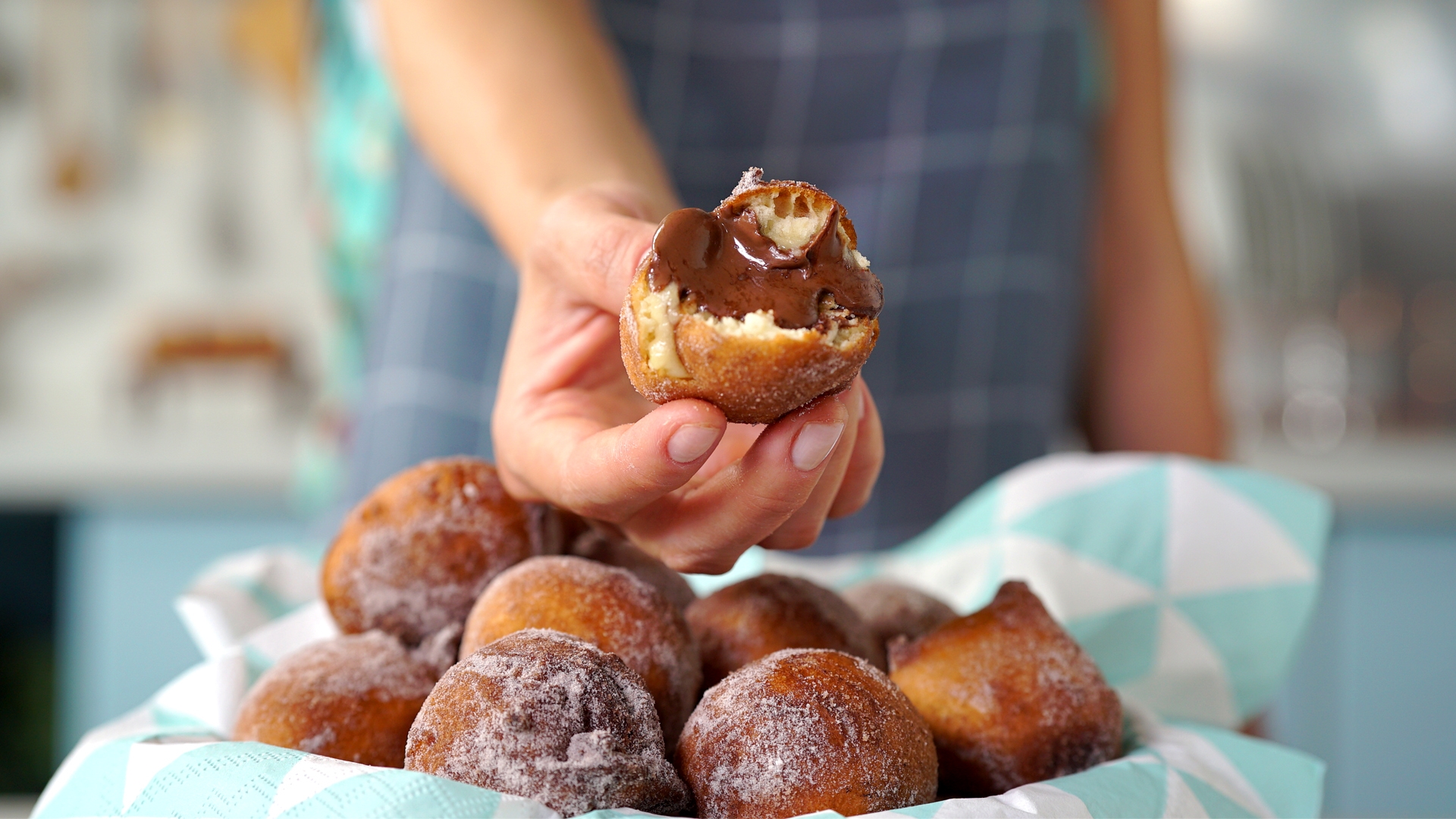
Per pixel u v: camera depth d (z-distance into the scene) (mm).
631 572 472
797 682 400
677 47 816
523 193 525
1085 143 934
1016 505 570
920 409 860
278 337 1791
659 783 388
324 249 973
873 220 847
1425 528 1279
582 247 439
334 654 438
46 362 1851
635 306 388
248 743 393
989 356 863
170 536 1312
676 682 427
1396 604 1275
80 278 1864
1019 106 847
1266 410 1691
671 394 391
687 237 387
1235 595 537
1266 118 1848
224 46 1858
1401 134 1804
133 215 1877
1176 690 520
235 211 1889
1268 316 1814
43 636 1685
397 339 807
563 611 427
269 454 1349
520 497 469
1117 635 529
